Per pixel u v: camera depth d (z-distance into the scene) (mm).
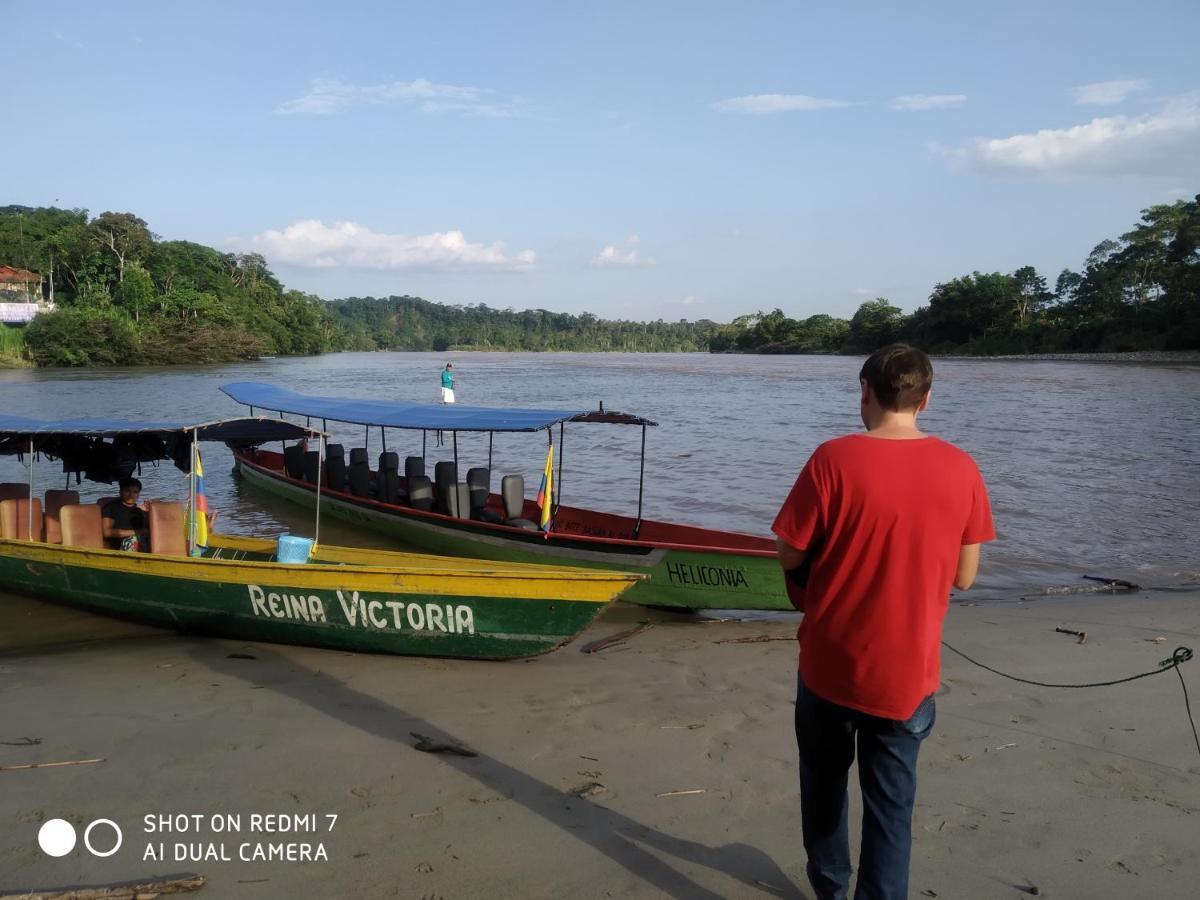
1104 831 4160
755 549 9188
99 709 5809
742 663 7074
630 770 4812
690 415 31875
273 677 6621
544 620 6703
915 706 2758
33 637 8055
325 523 13461
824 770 3062
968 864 3848
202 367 69312
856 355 118125
